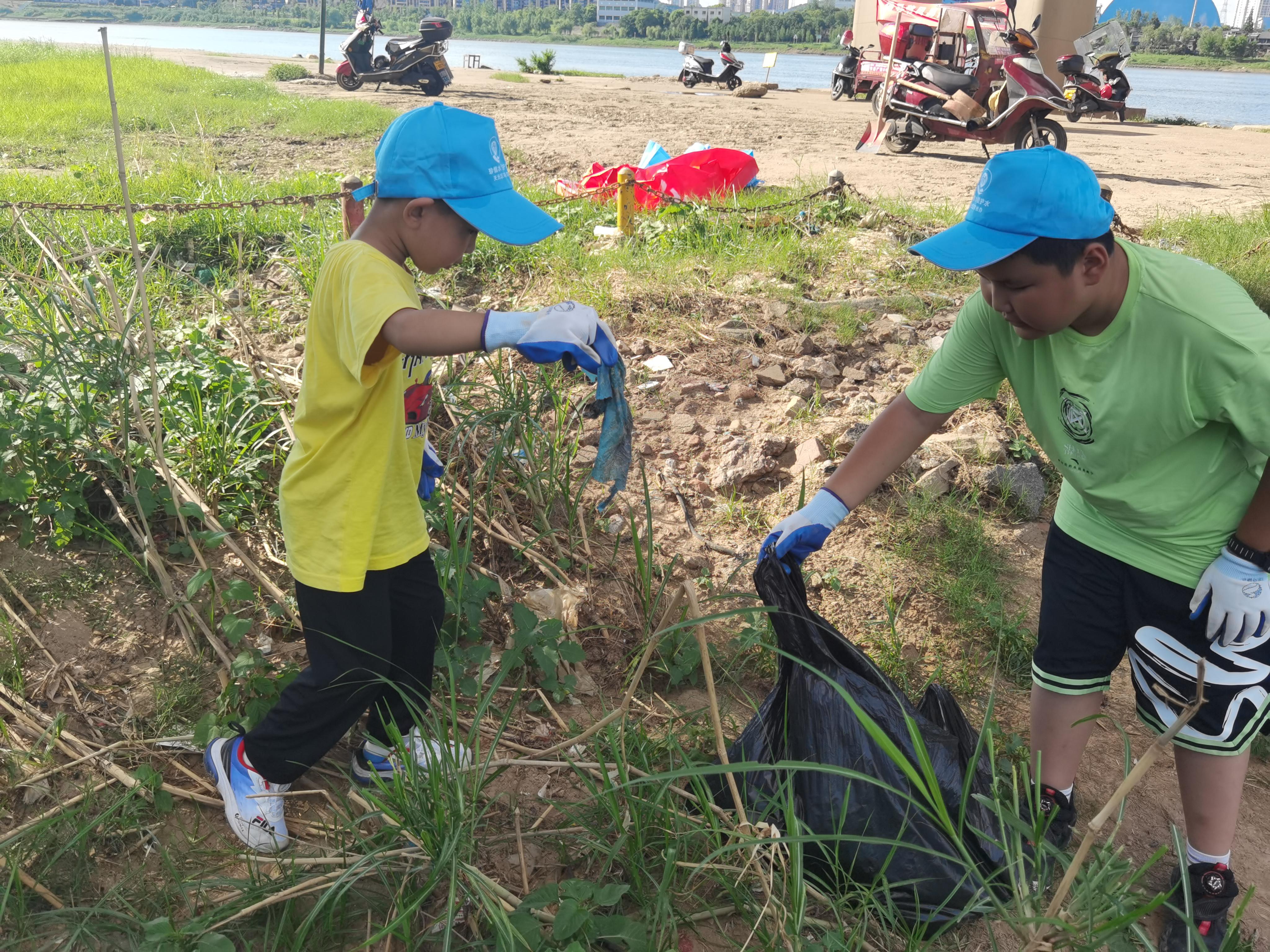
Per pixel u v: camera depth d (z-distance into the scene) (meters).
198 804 2.71
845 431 4.70
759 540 4.15
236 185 8.56
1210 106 36.28
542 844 2.67
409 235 2.23
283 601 3.36
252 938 2.34
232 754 2.62
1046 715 2.67
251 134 13.38
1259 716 2.33
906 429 2.65
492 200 2.20
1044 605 2.63
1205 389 2.08
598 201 8.98
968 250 2.04
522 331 2.00
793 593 2.58
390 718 2.69
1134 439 2.21
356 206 5.60
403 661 2.69
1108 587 2.46
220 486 3.82
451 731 2.97
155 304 5.38
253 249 7.05
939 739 2.51
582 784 2.88
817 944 2.26
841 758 2.47
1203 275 2.08
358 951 2.33
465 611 3.22
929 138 14.20
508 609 3.54
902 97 14.05
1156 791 3.07
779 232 7.98
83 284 4.35
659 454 4.67
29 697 3.02
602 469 2.24
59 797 2.70
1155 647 2.40
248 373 4.35
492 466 3.80
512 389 4.58
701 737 3.03
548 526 3.86
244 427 4.07
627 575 3.82
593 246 7.61
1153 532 2.33
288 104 16.19
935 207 9.52
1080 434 2.28
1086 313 2.13
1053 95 13.32
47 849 2.52
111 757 2.80
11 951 2.26
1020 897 2.16
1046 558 2.64
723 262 7.03
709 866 2.41
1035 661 2.68
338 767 2.91
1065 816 2.72
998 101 13.48
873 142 14.28
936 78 13.75
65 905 2.39
